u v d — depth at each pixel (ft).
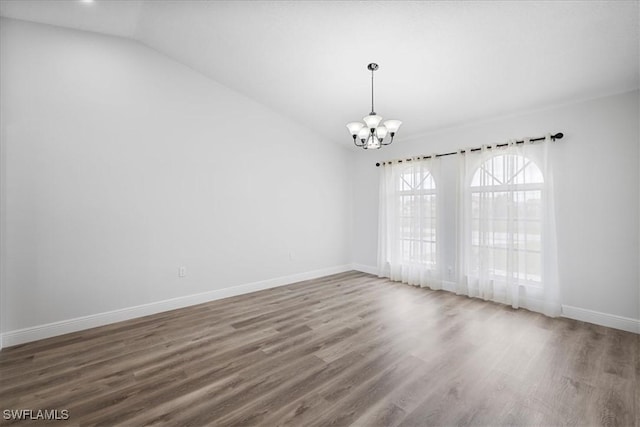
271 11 8.75
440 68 10.09
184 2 8.75
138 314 10.95
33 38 9.11
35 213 9.07
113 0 8.57
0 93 8.59
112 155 10.41
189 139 12.22
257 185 14.48
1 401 6.13
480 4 7.35
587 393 6.38
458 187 13.69
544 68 9.30
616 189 9.87
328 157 17.84
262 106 14.62
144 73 11.11
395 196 16.43
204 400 6.19
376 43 9.39
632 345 8.59
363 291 14.37
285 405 6.03
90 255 9.99
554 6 7.09
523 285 11.89
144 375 7.13
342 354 8.14
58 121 9.42
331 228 18.06
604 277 10.11
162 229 11.53
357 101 13.28
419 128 14.67
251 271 14.28
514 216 11.98
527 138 11.66
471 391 6.48
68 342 8.89
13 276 8.76
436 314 11.18
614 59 8.45
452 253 14.32
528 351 8.26
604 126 10.10
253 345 8.69
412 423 5.51
